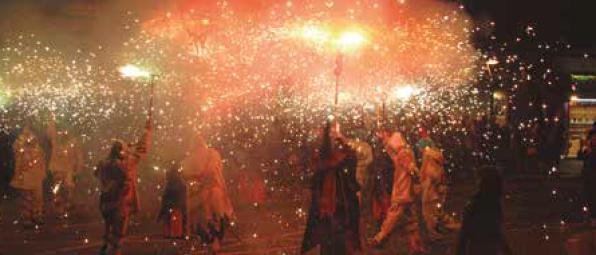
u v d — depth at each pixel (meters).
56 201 17.34
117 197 11.80
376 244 13.05
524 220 17.06
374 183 14.02
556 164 31.36
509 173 29.86
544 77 29.66
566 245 12.29
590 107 34.81
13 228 15.61
